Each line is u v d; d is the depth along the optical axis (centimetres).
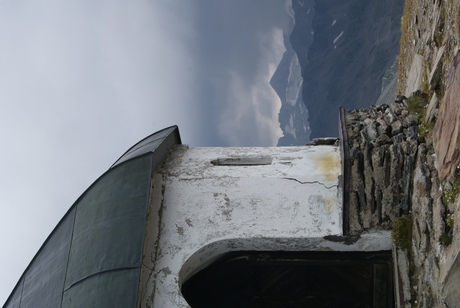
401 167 734
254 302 941
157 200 770
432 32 848
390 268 807
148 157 762
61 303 721
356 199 746
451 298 595
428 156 702
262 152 842
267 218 754
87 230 756
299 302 940
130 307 654
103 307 667
